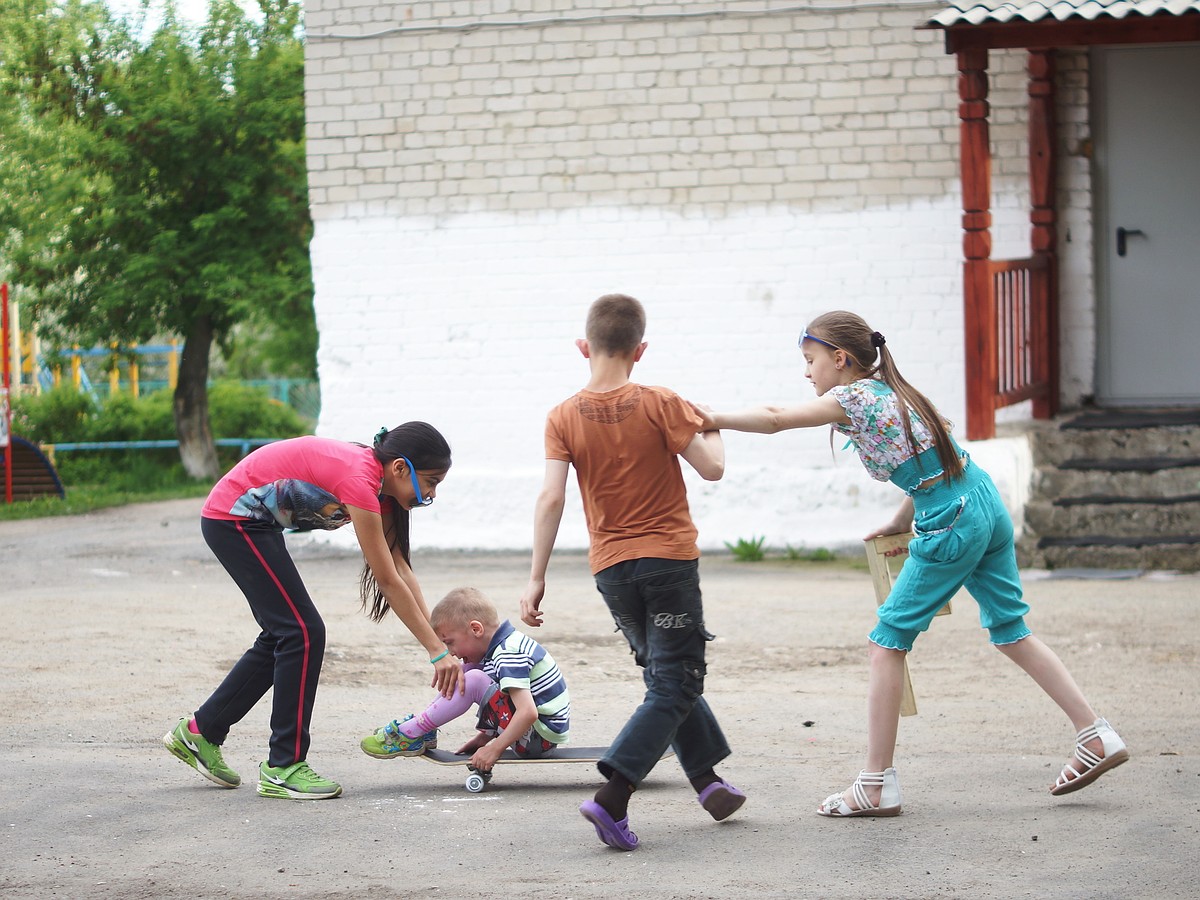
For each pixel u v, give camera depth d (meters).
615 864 4.03
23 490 18.19
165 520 15.45
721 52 11.70
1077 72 11.51
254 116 20.09
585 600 9.44
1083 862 3.97
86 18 20.53
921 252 11.53
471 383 12.16
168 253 20.11
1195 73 11.42
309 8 12.20
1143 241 11.60
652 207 11.86
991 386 10.21
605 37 11.84
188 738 4.87
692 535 4.20
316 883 3.89
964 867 3.95
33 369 28.78
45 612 8.95
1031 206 11.45
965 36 10.07
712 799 4.34
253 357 38.28
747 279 11.77
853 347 4.52
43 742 5.65
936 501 4.43
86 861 4.08
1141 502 10.50
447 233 12.12
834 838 4.25
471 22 11.98
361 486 4.60
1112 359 11.72
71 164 20.33
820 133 11.61
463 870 3.99
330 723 6.08
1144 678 6.82
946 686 6.77
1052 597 9.10
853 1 11.51
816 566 11.02
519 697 4.89
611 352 4.25
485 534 12.03
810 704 6.47
